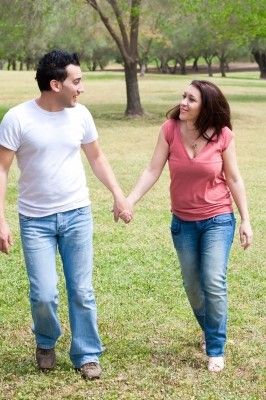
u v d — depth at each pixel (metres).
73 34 28.47
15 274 7.38
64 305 6.41
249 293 6.81
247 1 23.62
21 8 24.31
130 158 16.44
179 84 46.47
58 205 4.75
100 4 26.17
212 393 4.58
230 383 4.74
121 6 24.16
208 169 4.89
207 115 4.88
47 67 4.62
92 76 58.97
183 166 4.91
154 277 7.28
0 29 25.66
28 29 25.20
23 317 6.09
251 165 15.46
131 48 25.67
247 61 99.19
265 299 6.64
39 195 4.74
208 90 4.89
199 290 5.16
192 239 5.03
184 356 5.23
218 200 4.97
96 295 6.68
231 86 45.69
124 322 5.95
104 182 5.04
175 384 4.73
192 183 4.93
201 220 4.96
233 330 5.79
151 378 4.82
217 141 4.96
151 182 5.12
